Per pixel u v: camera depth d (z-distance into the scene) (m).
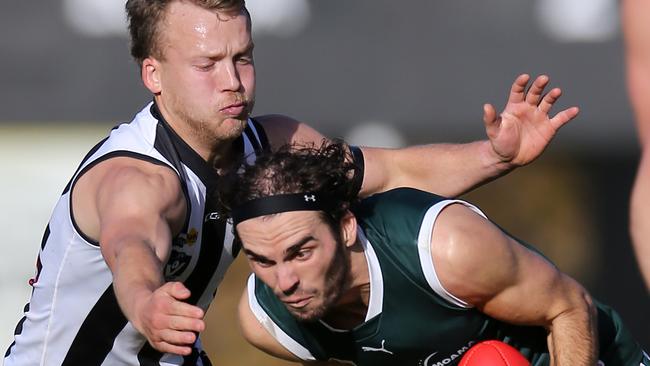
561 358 12.93
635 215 23.20
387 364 13.59
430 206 12.81
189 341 9.98
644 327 25.25
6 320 25.77
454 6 23.20
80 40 23.52
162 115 13.36
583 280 26.23
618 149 23.22
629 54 22.44
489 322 13.38
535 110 14.33
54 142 25.28
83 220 13.05
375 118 23.38
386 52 23.36
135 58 13.55
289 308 12.21
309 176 11.89
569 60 22.83
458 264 12.41
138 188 12.27
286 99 23.45
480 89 23.16
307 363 14.16
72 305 13.80
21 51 23.59
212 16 12.95
